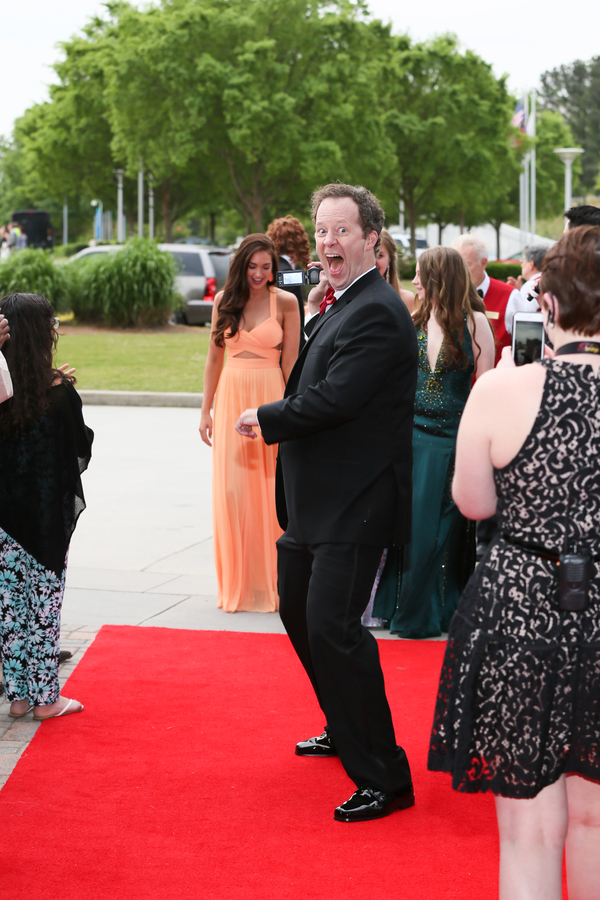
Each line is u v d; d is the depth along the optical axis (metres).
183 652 4.60
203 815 3.12
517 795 2.13
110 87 34.59
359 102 33.44
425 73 39.25
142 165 36.09
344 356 3.03
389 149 36.00
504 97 42.00
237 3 32.66
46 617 3.82
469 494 2.22
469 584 2.23
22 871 2.78
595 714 2.12
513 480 2.13
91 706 3.98
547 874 2.21
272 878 2.76
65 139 41.31
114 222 75.88
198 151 34.03
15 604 3.85
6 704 4.04
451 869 2.81
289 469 3.23
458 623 2.22
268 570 5.28
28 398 3.71
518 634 2.11
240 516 5.21
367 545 3.12
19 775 3.38
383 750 3.15
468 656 2.17
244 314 5.25
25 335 3.71
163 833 3.00
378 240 3.21
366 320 3.04
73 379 3.88
